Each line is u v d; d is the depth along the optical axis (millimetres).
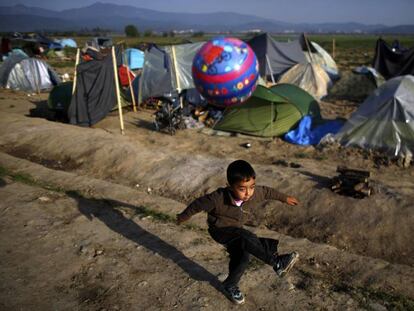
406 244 6281
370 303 4305
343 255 5609
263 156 11234
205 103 15773
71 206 6859
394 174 9562
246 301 4277
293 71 20531
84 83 14062
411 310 4230
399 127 10703
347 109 17281
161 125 13961
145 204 7246
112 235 5820
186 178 8680
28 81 22766
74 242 5543
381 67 22094
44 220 6199
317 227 6895
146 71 17531
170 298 4316
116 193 7688
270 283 4613
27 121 13594
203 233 6148
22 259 5051
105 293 4398
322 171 9055
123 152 10125
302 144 12266
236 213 3824
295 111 12953
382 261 5465
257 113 13250
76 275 4734
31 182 8062
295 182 8172
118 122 15219
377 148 10859
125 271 4836
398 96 10875
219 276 4738
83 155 10320
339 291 4539
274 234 6363
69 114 14133
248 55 8164
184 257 5207
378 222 6715
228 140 12812
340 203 7254
